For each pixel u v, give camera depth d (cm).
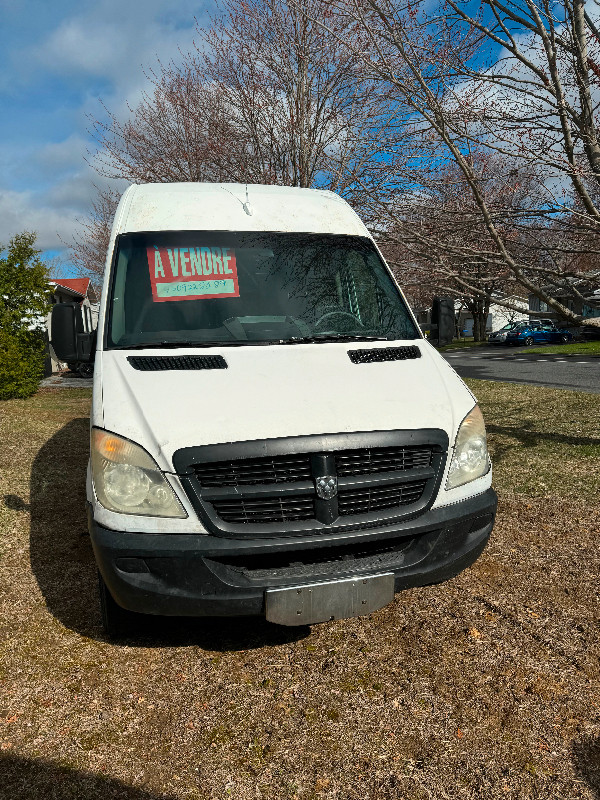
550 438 774
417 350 375
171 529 277
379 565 293
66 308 390
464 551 311
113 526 281
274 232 429
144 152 1349
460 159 475
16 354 1427
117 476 283
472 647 328
